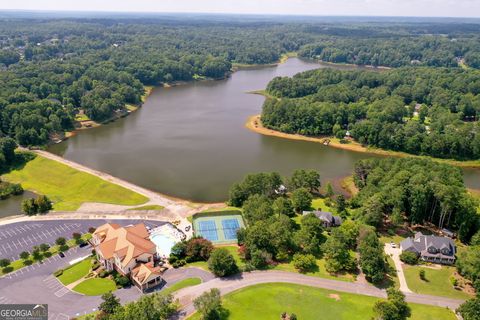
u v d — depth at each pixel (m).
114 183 187.12
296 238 137.38
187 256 132.38
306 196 165.25
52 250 137.25
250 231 134.50
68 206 168.00
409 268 129.88
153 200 174.12
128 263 121.50
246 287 119.38
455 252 134.12
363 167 188.88
